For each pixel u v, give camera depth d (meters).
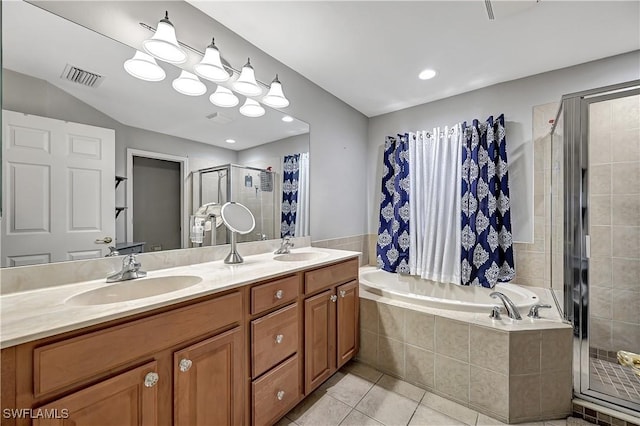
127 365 0.90
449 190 2.58
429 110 2.87
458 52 2.00
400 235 2.84
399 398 1.75
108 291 1.17
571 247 1.68
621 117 1.94
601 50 1.96
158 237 1.51
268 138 2.09
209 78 1.63
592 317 2.05
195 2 1.56
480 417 1.59
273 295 1.41
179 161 1.60
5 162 1.04
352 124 3.01
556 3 1.51
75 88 1.22
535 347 1.56
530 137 2.33
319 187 2.57
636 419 1.42
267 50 1.99
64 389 0.78
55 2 1.17
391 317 1.99
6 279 1.04
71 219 1.21
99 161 1.30
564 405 1.57
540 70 2.24
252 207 1.99
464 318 1.73
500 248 2.36
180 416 1.02
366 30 1.77
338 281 1.90
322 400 1.72
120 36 1.34
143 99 1.45
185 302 1.05
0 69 0.80
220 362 1.17
